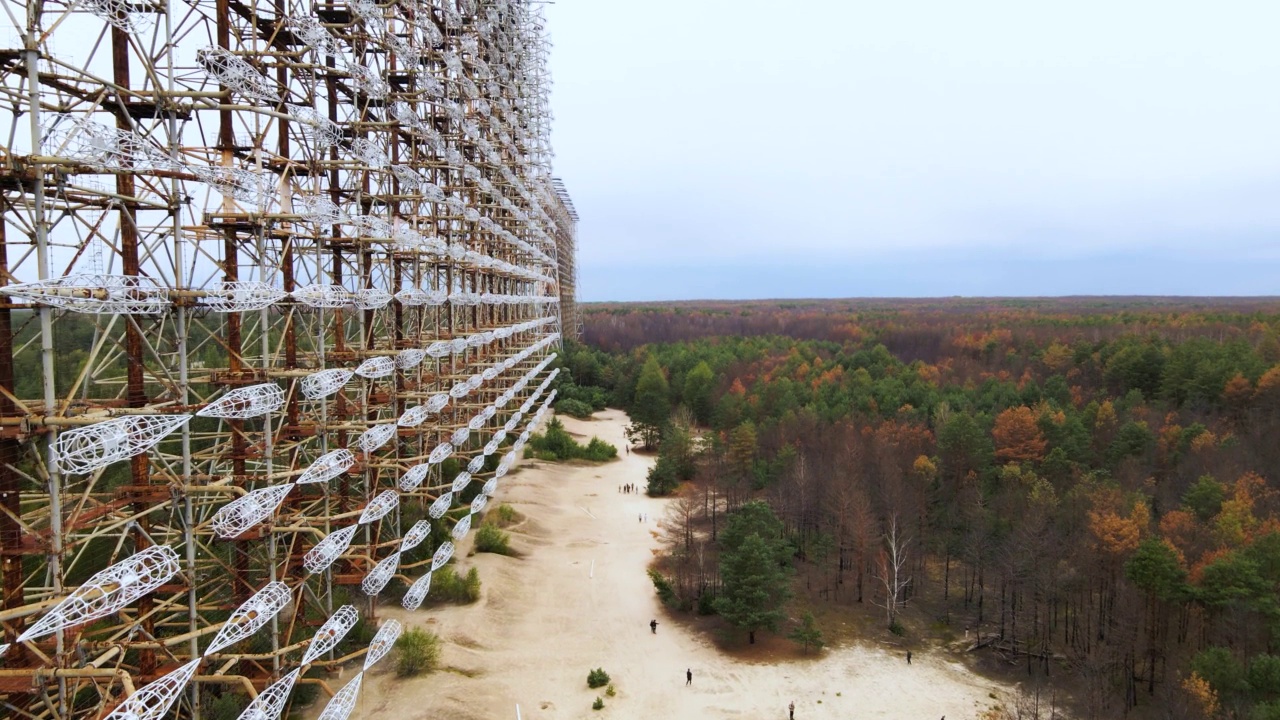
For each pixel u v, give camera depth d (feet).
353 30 137.28
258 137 103.91
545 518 205.77
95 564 111.86
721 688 127.85
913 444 223.30
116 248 80.79
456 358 193.98
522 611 150.41
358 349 134.82
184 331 84.48
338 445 135.13
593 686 125.49
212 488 87.56
